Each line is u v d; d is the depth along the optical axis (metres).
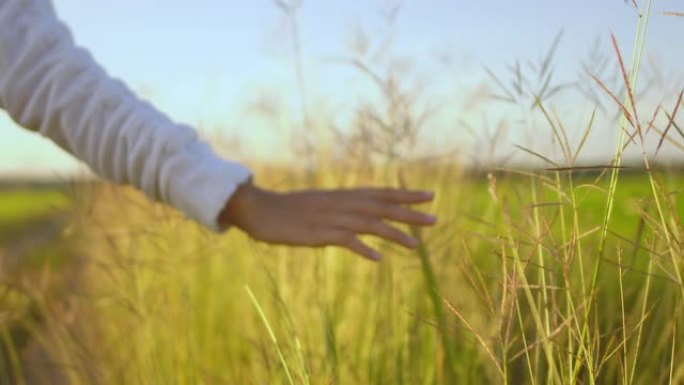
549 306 1.16
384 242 1.95
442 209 2.18
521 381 1.45
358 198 1.01
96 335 2.07
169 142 0.96
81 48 0.98
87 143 0.96
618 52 0.95
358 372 1.80
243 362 1.97
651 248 1.00
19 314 1.72
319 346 1.81
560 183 1.09
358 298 2.00
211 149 1.01
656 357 1.27
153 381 1.86
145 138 0.95
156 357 1.88
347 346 1.79
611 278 1.34
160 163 0.96
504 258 1.05
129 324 2.01
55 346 1.88
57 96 0.94
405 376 1.73
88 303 2.04
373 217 1.00
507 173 1.40
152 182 0.97
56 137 0.98
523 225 1.14
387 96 1.99
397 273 1.86
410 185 2.23
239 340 2.10
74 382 1.81
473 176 2.11
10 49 0.94
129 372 1.89
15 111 0.97
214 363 2.15
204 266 2.59
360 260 2.08
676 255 0.99
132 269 1.94
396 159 1.98
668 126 0.93
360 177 2.39
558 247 1.06
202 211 0.96
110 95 0.95
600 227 1.00
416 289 1.81
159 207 2.01
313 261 2.11
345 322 1.96
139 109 0.97
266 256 2.19
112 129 0.95
